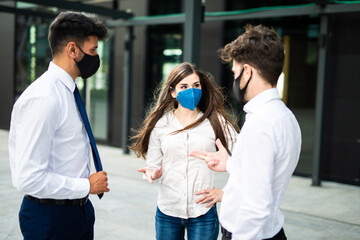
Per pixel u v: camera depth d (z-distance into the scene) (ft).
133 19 23.03
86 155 6.14
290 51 20.79
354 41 18.54
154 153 7.12
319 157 18.48
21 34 33.27
